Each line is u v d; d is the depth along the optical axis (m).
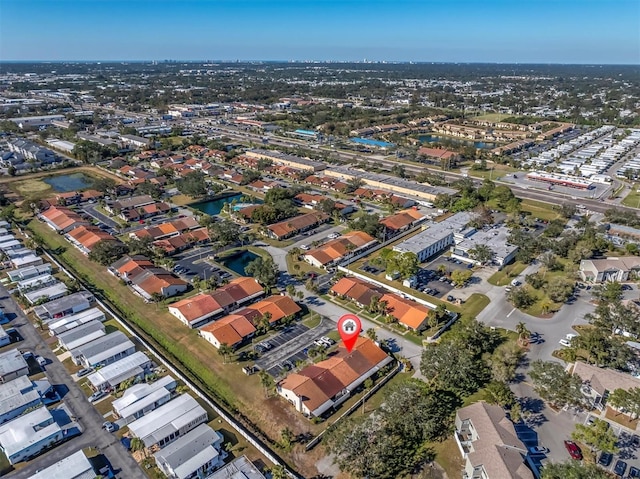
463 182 195.38
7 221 155.25
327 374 79.12
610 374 78.06
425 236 138.50
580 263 124.88
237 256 134.25
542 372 76.81
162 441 67.88
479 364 86.00
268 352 90.50
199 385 81.88
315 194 186.50
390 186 195.50
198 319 99.06
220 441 68.44
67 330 95.00
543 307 103.75
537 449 67.31
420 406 69.81
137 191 189.00
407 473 64.06
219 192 191.12
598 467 61.94
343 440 63.50
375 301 102.75
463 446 67.31
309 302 108.81
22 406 73.50
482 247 126.69
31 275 117.81
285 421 73.38
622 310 95.06
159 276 115.12
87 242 135.75
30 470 63.66
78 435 70.00
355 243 136.38
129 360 85.19
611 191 196.75
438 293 112.81
